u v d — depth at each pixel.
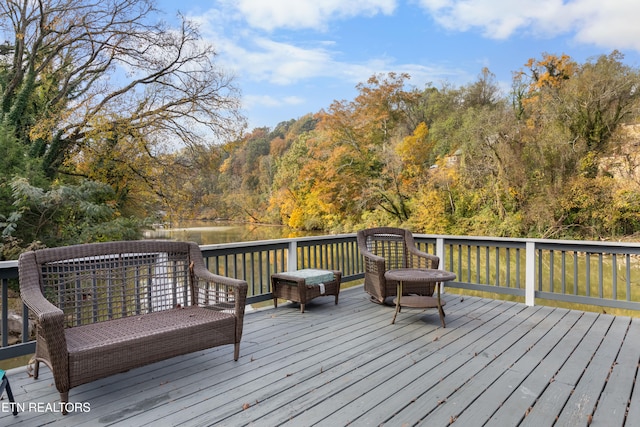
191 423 2.01
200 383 2.49
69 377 2.07
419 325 3.79
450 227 17.19
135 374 2.63
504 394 2.33
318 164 20.83
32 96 11.29
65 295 2.63
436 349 3.11
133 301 2.95
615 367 2.74
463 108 21.78
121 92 11.03
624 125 14.20
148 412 2.13
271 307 4.50
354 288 5.58
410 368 2.72
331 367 2.75
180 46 11.30
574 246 4.38
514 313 4.24
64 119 10.30
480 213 16.72
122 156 11.41
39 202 8.83
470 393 2.34
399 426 1.97
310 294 4.31
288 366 2.77
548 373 2.64
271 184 31.61
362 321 3.93
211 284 3.10
